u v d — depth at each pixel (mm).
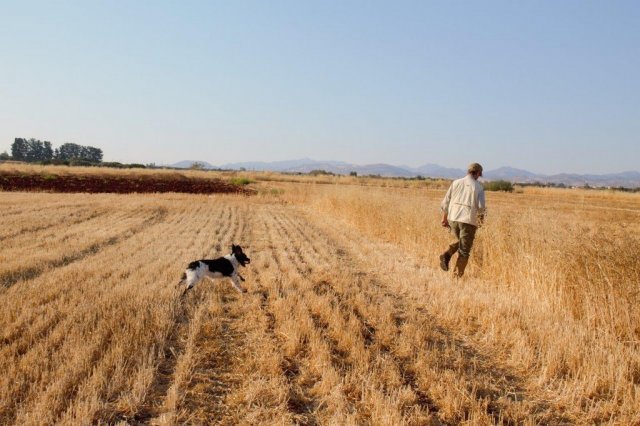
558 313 6719
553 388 4691
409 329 6066
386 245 12969
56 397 4027
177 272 8914
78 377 4426
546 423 4094
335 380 4582
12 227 13773
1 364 4602
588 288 6680
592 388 4504
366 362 4953
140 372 4512
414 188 51594
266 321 6422
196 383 4629
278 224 17562
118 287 7531
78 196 26188
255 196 31875
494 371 5090
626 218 18000
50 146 175875
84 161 101188
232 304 7266
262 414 4062
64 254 10141
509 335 5855
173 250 11375
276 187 42781
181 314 6637
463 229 8852
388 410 3982
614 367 4781
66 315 6152
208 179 53469
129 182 44062
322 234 15180
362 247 12680
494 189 57031
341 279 8719
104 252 10805
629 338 5719
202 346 5531
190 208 22719
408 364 5102
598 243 6941
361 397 4344
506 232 9227
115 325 5754
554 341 5484
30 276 8312
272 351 5379
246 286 8367
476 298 7301
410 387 4512
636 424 3973
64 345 5039
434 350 5379
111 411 3959
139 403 4117
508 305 6918
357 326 6055
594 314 6152
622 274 6277
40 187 35031
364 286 8328
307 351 5410
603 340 5469
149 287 7660
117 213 19094
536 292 7352
